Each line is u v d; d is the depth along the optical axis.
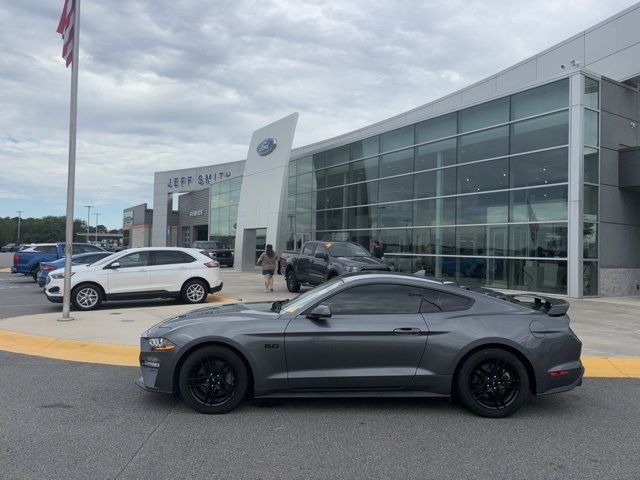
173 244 62.47
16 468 4.02
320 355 5.29
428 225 21.94
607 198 17.27
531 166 17.84
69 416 5.28
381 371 5.30
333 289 5.64
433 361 5.30
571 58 21.67
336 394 5.36
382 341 5.30
